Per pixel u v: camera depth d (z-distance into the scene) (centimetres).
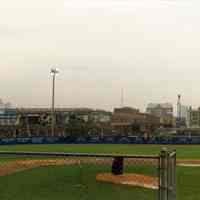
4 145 11331
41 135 15388
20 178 3909
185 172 4722
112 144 12794
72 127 17625
